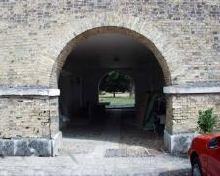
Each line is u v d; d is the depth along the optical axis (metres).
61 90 22.06
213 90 12.80
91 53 20.92
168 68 12.85
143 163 11.78
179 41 12.86
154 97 19.22
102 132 18.38
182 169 11.00
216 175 8.10
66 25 12.92
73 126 21.00
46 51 12.95
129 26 12.85
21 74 13.03
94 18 12.85
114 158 12.53
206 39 12.95
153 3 12.87
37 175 10.73
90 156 12.88
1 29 13.12
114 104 40.00
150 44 13.10
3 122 13.12
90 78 30.45
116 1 12.84
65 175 10.70
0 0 13.15
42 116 12.94
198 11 12.96
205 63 12.91
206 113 12.08
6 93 12.99
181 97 12.81
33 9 13.02
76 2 12.91
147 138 16.12
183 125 12.81
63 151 13.70
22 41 13.03
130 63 27.08
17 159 12.55
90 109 27.95
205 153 8.59
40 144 12.90
